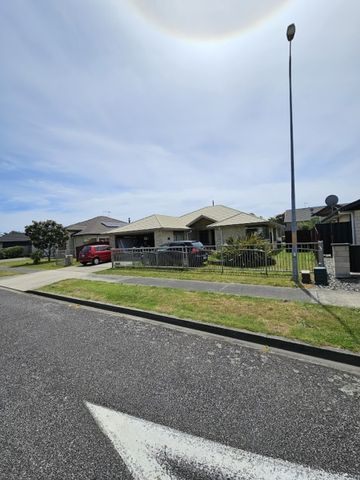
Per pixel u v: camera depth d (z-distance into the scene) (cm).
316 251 1118
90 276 1248
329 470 202
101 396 306
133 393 310
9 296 943
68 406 288
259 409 275
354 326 463
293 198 862
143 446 230
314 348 400
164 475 202
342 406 277
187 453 222
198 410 276
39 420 267
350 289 718
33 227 2481
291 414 266
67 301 820
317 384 320
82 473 205
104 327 553
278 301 629
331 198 1666
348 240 1623
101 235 2700
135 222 2497
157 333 511
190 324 540
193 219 2702
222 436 239
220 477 199
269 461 212
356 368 361
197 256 1308
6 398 307
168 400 295
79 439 240
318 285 781
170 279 1011
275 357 397
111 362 390
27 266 2195
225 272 1117
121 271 1362
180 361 388
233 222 2253
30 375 359
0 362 402
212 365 374
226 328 492
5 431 253
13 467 212
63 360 402
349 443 227
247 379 334
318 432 240
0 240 4709
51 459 219
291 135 844
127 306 675
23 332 536
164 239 2241
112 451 226
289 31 797
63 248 2691
